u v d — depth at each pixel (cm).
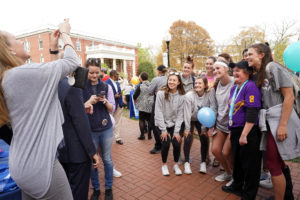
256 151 221
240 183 269
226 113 274
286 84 192
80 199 173
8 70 111
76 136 165
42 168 114
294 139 201
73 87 162
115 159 406
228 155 278
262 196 264
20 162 111
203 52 3662
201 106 331
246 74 228
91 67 239
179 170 331
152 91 421
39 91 114
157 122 322
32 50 2731
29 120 112
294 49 209
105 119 251
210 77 410
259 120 210
